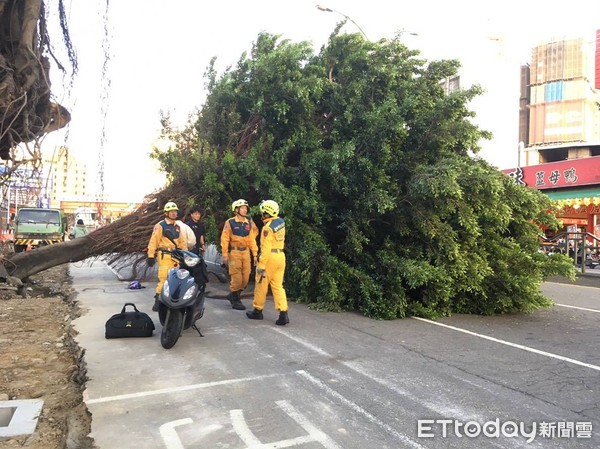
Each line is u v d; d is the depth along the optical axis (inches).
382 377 193.2
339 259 354.0
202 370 198.1
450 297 323.9
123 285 448.5
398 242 346.0
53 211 862.5
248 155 364.5
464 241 329.1
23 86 327.6
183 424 147.6
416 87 370.3
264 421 150.3
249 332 264.4
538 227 362.6
